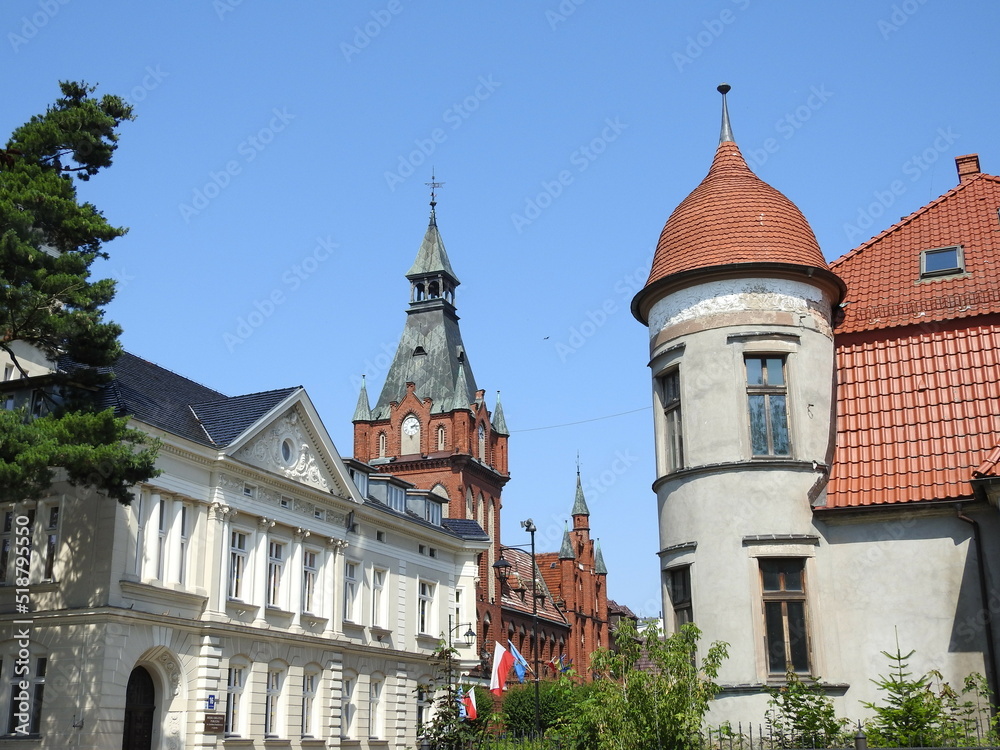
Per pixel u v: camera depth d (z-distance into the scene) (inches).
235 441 1518.2
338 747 1712.6
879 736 604.4
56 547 1339.8
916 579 714.8
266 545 1603.1
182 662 1403.8
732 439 770.8
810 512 754.2
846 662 719.1
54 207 1000.2
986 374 760.3
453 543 2247.8
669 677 649.0
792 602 740.0
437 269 3587.6
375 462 3326.8
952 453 734.5
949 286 814.5
